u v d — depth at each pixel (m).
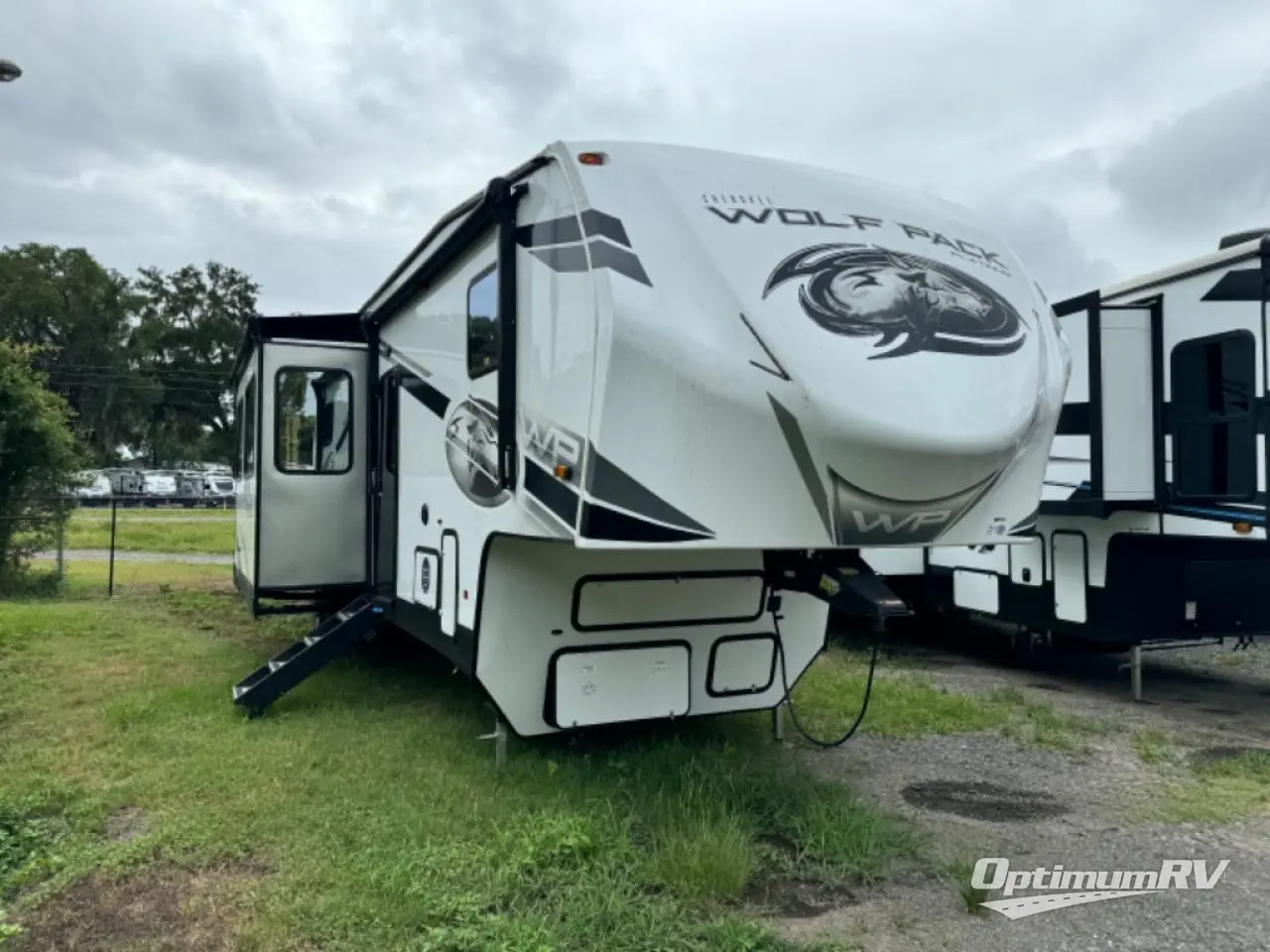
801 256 3.26
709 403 3.03
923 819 3.87
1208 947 2.82
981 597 7.32
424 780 4.02
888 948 2.78
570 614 4.08
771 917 2.96
